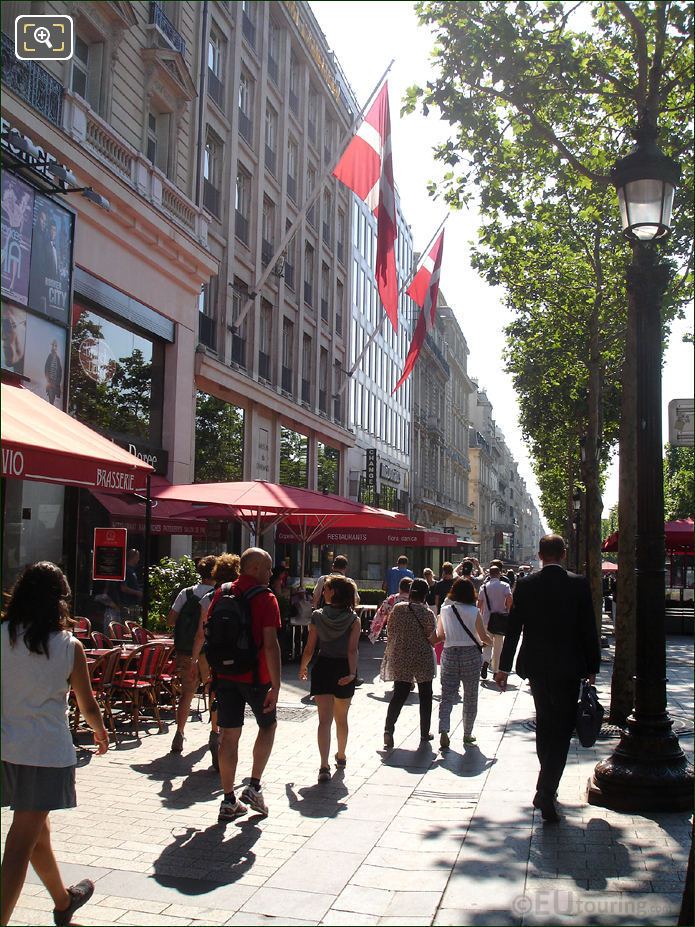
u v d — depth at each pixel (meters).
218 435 22.92
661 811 6.34
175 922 4.29
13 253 12.32
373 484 42.53
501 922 4.29
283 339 29.62
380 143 19.27
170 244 17.98
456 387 82.00
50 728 4.09
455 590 9.10
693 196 9.11
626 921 4.29
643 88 8.16
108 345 16.33
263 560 6.36
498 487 121.62
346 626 7.52
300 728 9.63
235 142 22.81
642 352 6.73
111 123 16.02
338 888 4.77
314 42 28.23
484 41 8.33
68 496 14.52
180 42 18.62
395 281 19.45
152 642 9.79
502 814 6.27
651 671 6.64
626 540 10.29
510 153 10.07
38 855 4.24
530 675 6.28
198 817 6.09
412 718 10.59
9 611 4.18
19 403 8.14
